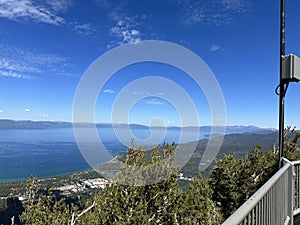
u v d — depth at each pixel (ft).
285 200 11.63
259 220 6.70
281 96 12.64
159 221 21.35
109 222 20.18
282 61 12.34
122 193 19.76
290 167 12.53
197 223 25.73
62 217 20.94
